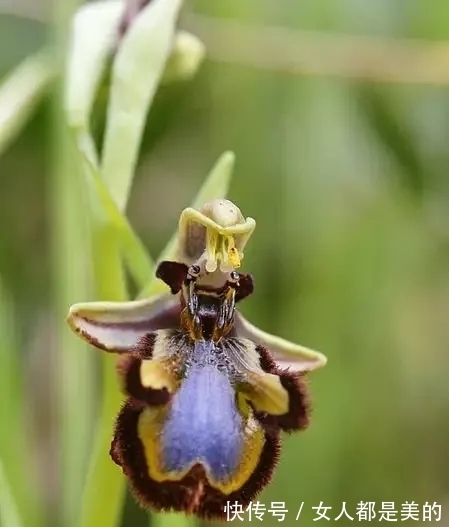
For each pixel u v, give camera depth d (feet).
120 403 0.44
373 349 0.60
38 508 0.59
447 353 0.62
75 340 0.50
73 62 0.45
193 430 0.40
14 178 0.64
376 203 0.61
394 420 0.61
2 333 0.48
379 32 0.60
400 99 0.60
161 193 0.64
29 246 0.64
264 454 0.40
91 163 0.43
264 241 0.60
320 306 0.60
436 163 0.61
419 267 0.61
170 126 0.62
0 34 0.61
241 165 0.60
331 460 0.59
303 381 0.41
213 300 0.42
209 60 0.58
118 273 0.44
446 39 0.60
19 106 0.48
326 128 0.60
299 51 0.58
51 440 0.62
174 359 0.41
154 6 0.45
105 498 0.44
